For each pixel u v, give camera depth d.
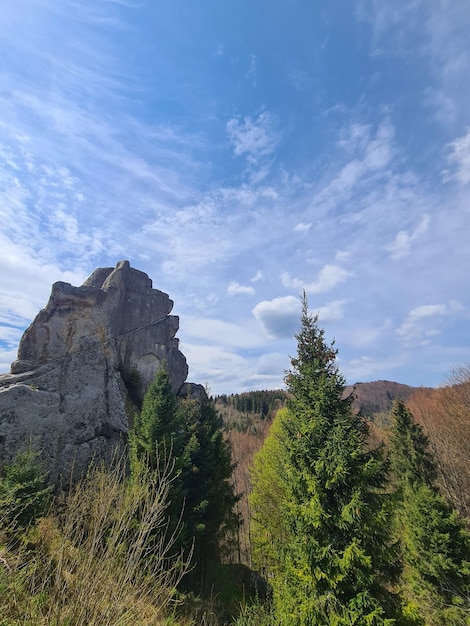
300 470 10.46
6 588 4.76
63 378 26.30
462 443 27.91
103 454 24.52
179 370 36.56
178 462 16.89
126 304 34.66
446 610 15.44
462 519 18.48
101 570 4.71
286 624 9.26
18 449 21.83
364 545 9.13
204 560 20.14
